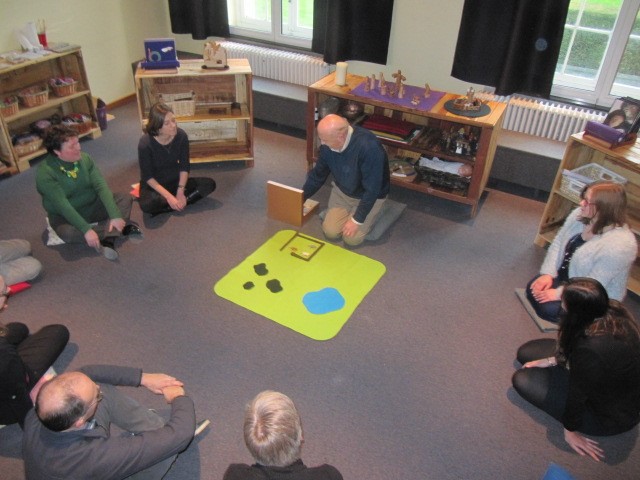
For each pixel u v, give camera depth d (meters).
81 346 2.54
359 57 4.34
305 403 2.30
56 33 4.36
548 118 3.83
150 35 5.27
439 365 2.52
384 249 3.30
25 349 2.18
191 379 2.39
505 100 3.94
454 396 2.37
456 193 3.65
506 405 2.34
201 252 3.20
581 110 3.83
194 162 4.04
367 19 4.13
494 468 2.08
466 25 3.71
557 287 2.69
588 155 3.21
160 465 1.89
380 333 2.68
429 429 2.22
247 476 1.32
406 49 4.21
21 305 2.76
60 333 2.30
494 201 3.86
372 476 2.04
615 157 2.76
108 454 1.54
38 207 3.57
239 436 2.17
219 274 3.03
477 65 3.81
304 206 3.54
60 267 3.04
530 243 3.41
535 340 2.50
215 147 4.22
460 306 2.88
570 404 1.97
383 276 3.07
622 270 2.30
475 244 3.39
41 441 1.50
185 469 2.04
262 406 1.37
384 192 3.25
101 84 4.93
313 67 4.64
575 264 2.44
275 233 3.39
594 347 1.84
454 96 3.61
